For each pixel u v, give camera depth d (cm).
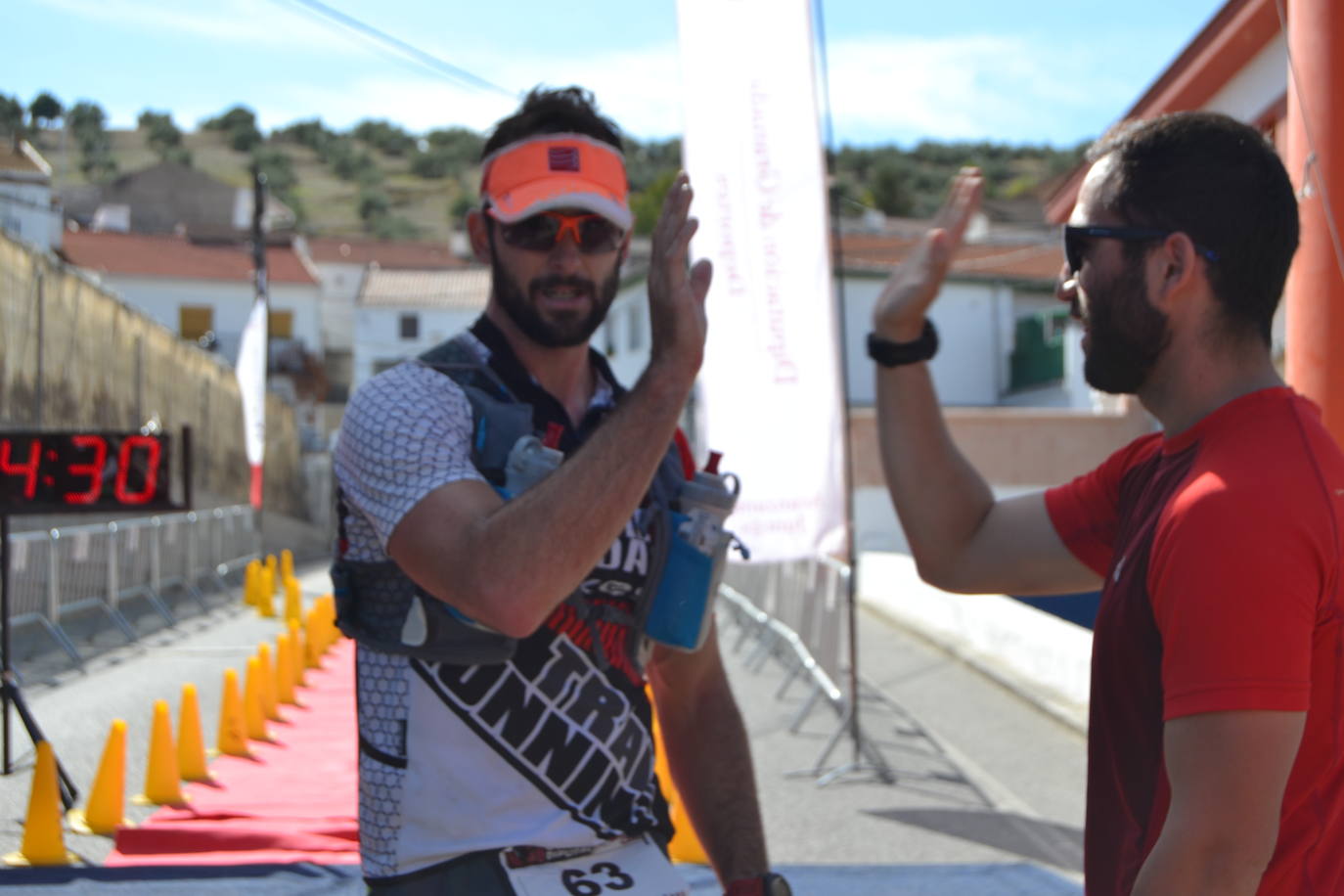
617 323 3597
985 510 225
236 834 551
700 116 755
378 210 13575
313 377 5178
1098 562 210
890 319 230
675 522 206
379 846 189
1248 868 146
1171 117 177
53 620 1100
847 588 803
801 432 764
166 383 2056
